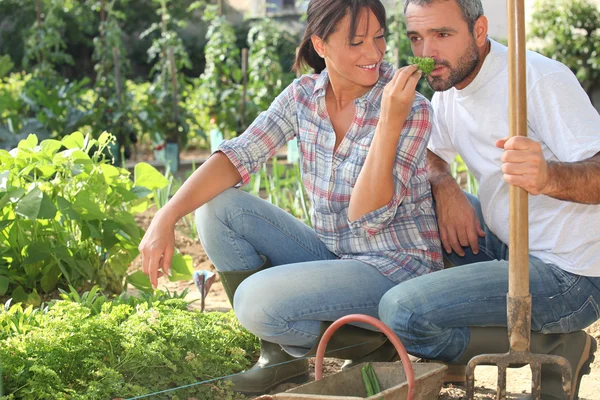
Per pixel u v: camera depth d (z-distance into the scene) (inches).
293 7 668.1
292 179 230.8
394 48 369.7
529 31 355.6
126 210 162.2
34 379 94.7
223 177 107.1
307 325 100.9
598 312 96.6
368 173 96.0
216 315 119.5
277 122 108.7
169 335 106.1
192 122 354.3
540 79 95.3
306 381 110.8
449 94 107.7
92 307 118.3
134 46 689.0
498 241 112.9
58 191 146.4
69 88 340.2
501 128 100.0
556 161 87.7
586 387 107.7
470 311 93.6
